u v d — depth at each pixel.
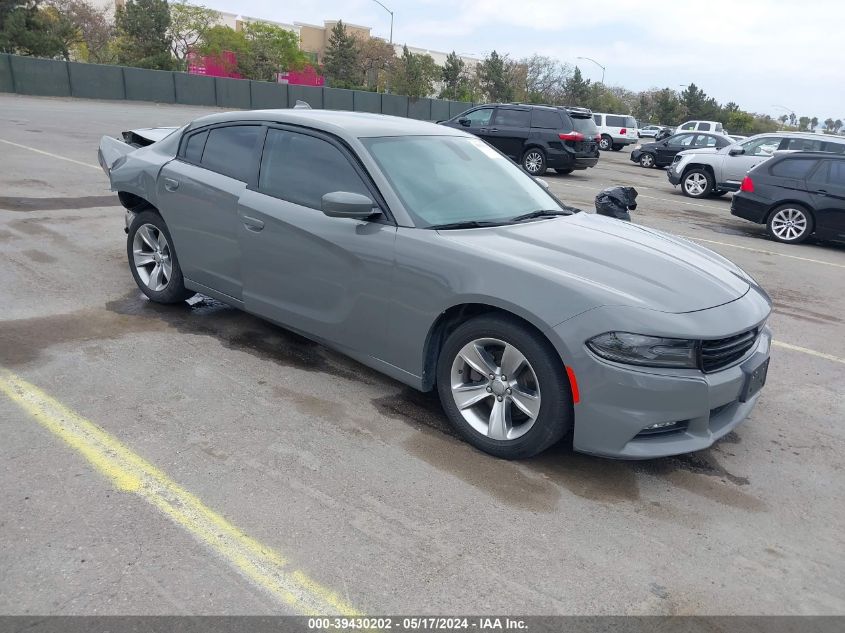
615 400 3.05
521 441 3.33
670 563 2.76
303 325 4.17
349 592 2.46
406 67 58.62
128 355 4.36
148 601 2.34
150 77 41.44
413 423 3.75
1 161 11.64
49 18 47.12
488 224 3.83
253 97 46.75
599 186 16.72
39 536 2.61
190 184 4.69
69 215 8.12
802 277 8.44
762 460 3.69
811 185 10.68
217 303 5.52
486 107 19.09
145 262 5.32
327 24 94.94
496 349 3.45
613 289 3.18
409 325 3.62
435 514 2.95
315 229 3.94
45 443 3.26
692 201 15.44
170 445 3.33
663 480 3.40
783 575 2.74
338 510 2.92
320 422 3.68
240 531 2.73
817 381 4.93
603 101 79.19
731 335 3.18
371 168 3.86
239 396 3.91
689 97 83.56
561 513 3.04
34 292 5.40
